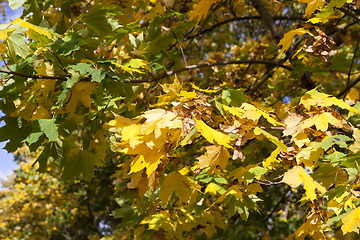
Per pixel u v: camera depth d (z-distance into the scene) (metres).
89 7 2.97
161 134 1.38
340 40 4.20
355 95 2.19
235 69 4.66
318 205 1.97
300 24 4.02
